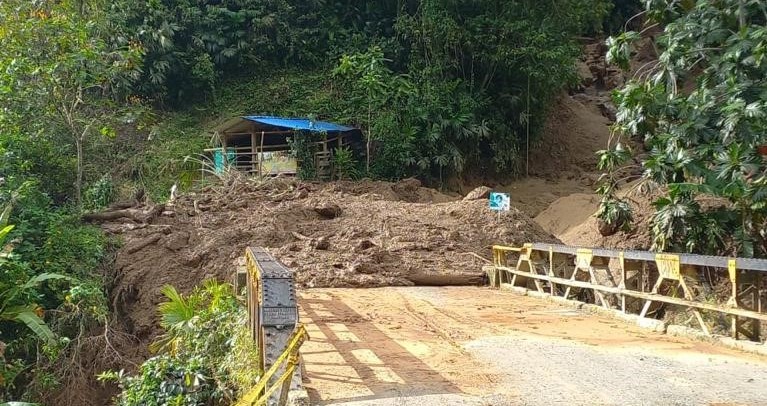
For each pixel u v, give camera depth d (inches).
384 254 573.0
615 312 384.8
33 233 585.6
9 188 610.5
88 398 498.3
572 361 277.0
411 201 907.4
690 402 218.8
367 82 1018.1
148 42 1061.8
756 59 424.5
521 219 703.7
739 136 421.7
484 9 1055.6
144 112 974.4
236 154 943.0
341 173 966.4
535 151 1190.9
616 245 652.1
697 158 444.5
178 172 927.0
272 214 682.2
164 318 386.0
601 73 1443.2
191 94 1154.7
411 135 1010.1
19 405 309.1
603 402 219.1
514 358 282.5
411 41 1122.7
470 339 323.3
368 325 359.3
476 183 1104.8
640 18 1477.6
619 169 829.2
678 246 472.4
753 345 292.5
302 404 209.8
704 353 292.0
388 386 238.7
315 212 704.4
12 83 664.4
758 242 468.8
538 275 480.7
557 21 1070.4
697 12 498.3
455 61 1064.8
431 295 482.3
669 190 454.3
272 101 1131.3
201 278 575.5
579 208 860.6
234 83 1177.4
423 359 280.5
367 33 1213.7
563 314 399.9
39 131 720.3
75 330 529.3
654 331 344.8
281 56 1210.0
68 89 717.9
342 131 995.9
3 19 682.8
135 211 704.4
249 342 257.4
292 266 549.0
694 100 454.6
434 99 1026.1
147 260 609.9
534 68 1037.2
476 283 551.2
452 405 215.8
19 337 512.4
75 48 698.8
